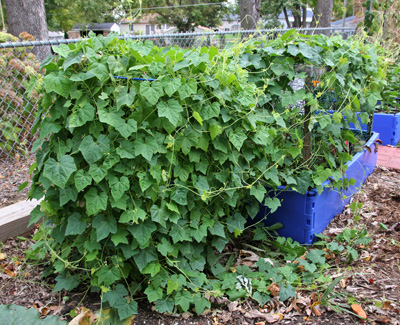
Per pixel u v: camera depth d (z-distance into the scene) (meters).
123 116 2.27
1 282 2.70
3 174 4.45
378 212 3.69
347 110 3.00
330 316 2.35
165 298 2.39
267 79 2.87
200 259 2.61
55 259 2.70
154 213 2.32
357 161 3.93
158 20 30.62
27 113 4.96
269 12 24.89
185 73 2.33
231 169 2.62
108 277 2.31
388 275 2.72
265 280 2.61
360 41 3.60
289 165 3.11
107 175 2.21
